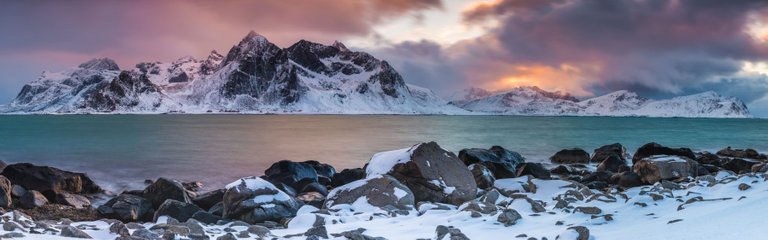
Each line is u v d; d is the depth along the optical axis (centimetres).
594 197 1377
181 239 903
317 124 14000
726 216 891
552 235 952
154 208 1886
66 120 18450
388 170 1856
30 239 796
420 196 1791
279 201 1577
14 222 955
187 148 5312
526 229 1038
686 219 934
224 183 2880
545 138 7375
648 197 1266
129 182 2862
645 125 15088
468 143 6262
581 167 3381
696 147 5856
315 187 2180
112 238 920
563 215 1173
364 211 1508
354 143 6169
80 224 1203
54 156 4362
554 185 1805
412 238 991
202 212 1545
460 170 1870
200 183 2817
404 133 8731
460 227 1097
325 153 4794
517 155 3544
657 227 904
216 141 6488
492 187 1923
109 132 8925
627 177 2198
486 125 13588
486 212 1273
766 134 9062
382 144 6006
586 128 11850
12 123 14300
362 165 3928
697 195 1280
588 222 1045
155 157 4303
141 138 7131
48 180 2245
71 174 2377
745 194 1191
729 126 14450
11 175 2231
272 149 5225
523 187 1841
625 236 876
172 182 1923
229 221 1450
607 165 2953
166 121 17450
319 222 1245
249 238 991
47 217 1752
